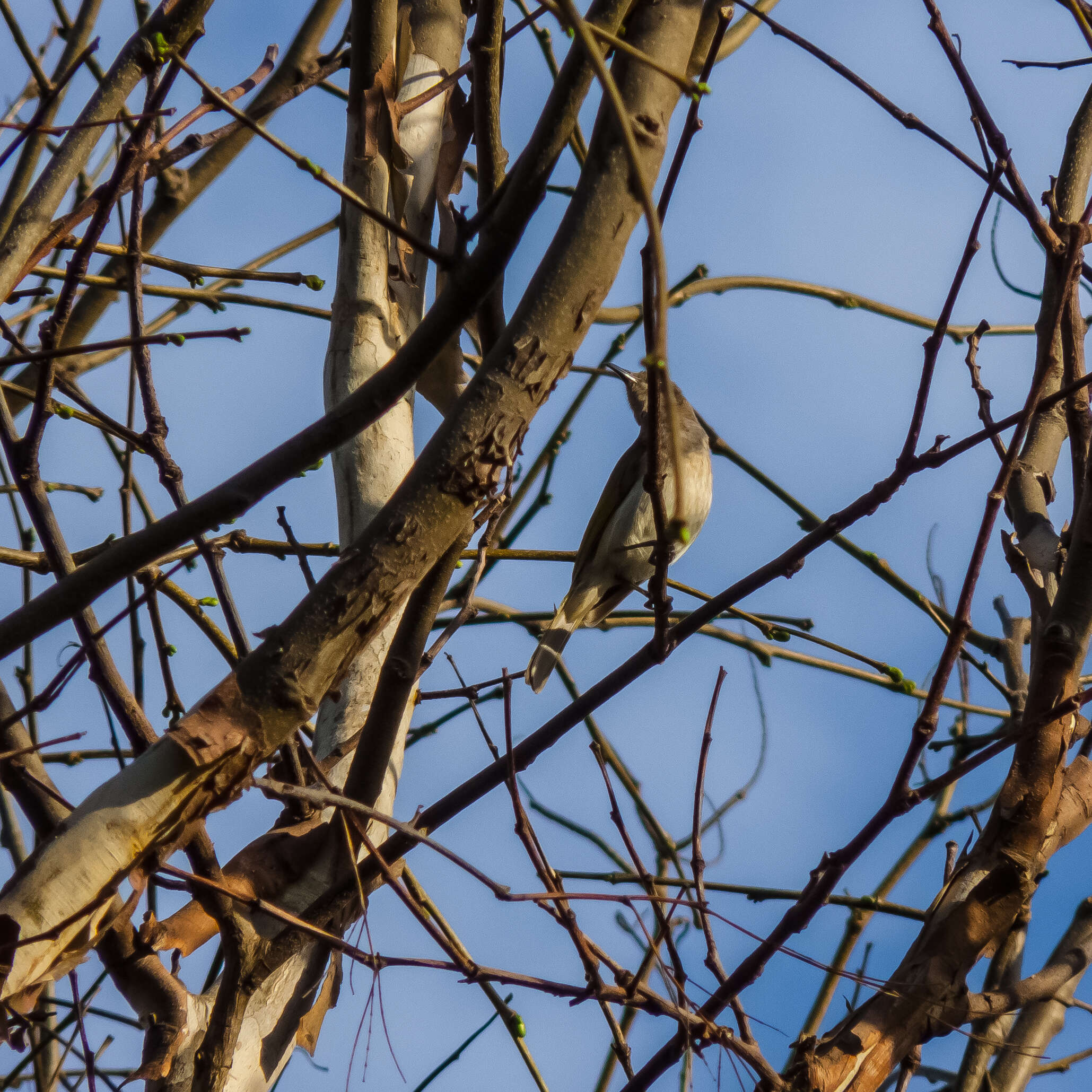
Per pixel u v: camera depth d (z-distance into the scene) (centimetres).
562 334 562
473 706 716
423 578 638
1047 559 798
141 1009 660
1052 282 757
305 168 487
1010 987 657
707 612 691
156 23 727
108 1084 639
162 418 657
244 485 510
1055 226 758
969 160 632
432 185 909
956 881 659
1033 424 891
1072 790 691
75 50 934
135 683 807
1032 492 855
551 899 546
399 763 785
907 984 632
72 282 563
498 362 558
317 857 721
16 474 590
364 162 876
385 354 864
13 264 732
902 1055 623
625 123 349
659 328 336
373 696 718
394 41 880
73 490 1066
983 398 683
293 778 657
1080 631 661
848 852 583
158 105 557
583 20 361
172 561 915
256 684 545
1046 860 671
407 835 545
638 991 572
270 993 698
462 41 983
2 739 604
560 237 561
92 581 505
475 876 531
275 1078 697
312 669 548
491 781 682
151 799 527
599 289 563
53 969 507
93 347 524
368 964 570
